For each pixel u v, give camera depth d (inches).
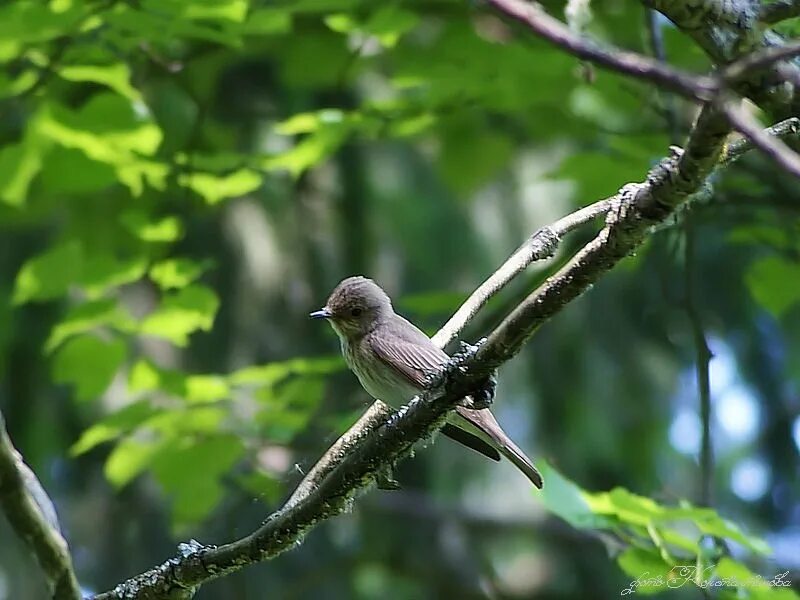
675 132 406.9
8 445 216.2
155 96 495.2
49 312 528.1
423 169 557.0
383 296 371.2
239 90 516.1
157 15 372.5
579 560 607.8
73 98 439.5
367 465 246.4
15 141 442.3
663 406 567.2
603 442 553.6
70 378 398.0
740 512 676.7
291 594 516.7
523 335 223.0
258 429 419.8
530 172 549.0
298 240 525.3
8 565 532.1
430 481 587.8
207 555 261.1
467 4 405.4
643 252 443.2
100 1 377.1
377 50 467.2
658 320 561.3
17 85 396.5
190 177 404.2
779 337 636.7
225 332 508.7
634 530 332.2
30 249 534.0
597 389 556.1
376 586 629.0
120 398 529.3
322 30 466.9
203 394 404.2
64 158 398.9
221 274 512.4
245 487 425.4
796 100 249.9
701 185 199.5
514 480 601.0
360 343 362.3
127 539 551.8
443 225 548.7
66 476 573.3
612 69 147.4
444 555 594.2
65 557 232.2
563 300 217.3
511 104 427.5
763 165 458.3
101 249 490.0
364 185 526.3
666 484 614.5
